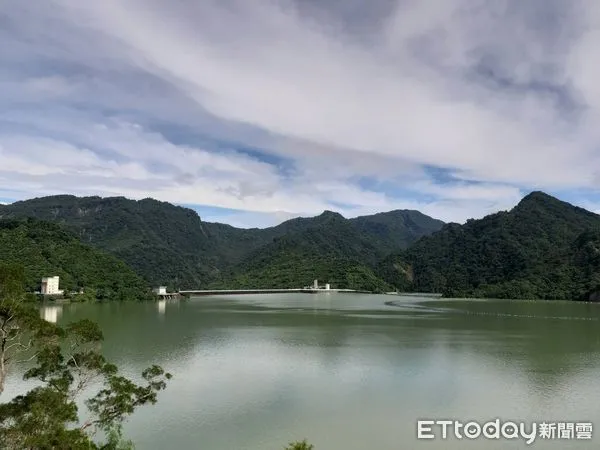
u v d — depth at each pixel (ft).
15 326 92.73
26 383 159.94
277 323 370.73
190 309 520.01
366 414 140.36
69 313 439.63
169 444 118.52
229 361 210.38
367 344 259.39
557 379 180.24
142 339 273.75
